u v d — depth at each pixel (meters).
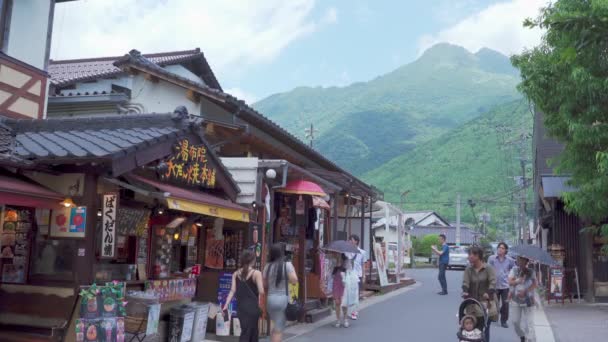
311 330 11.46
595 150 10.62
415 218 74.19
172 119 8.49
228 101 13.22
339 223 21.66
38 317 7.43
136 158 7.50
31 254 7.62
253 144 14.50
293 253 13.33
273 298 8.12
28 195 6.82
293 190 11.89
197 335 9.25
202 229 11.38
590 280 16.53
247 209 9.99
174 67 18.62
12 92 9.80
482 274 8.70
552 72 10.97
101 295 7.05
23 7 10.55
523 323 9.72
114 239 7.25
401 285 22.98
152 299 7.83
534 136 25.27
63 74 16.75
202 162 9.07
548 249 17.77
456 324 12.52
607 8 7.79
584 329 11.56
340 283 11.98
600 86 9.12
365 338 10.64
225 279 10.43
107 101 13.57
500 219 72.38
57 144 7.62
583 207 11.22
